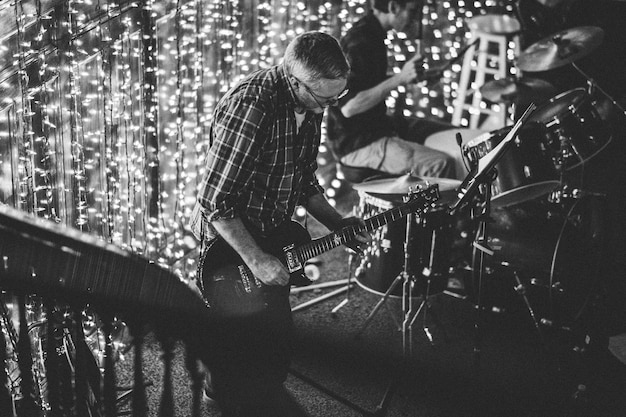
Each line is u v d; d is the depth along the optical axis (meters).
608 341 3.83
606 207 3.98
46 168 3.23
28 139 3.08
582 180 4.83
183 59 4.39
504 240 3.85
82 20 3.38
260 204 2.87
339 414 3.28
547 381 3.56
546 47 4.73
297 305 4.16
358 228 3.15
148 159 4.16
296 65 2.65
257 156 2.72
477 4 6.25
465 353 3.78
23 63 2.99
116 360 3.50
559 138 3.93
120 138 3.85
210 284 2.89
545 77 5.39
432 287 3.77
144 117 4.05
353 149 4.82
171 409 2.33
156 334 2.26
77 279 1.98
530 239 3.84
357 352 2.68
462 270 4.01
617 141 4.83
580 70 5.02
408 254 3.63
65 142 3.37
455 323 4.03
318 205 3.23
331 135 4.89
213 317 2.32
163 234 4.38
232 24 4.86
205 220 2.92
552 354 3.76
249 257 2.76
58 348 2.41
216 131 2.74
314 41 2.66
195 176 4.61
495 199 3.73
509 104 4.87
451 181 3.85
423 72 4.54
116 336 3.63
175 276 2.15
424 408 3.32
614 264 4.27
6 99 2.95
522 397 3.43
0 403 2.24
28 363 2.15
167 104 4.32
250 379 2.98
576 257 3.76
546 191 3.93
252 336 2.91
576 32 4.70
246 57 5.22
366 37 4.52
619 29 5.15
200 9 4.50
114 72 3.72
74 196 3.47
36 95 3.13
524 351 3.79
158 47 4.11
